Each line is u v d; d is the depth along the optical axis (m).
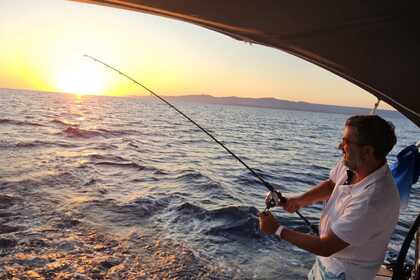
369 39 2.03
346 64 2.31
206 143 23.22
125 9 2.03
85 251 4.94
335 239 1.89
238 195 8.81
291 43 2.27
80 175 9.45
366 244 1.92
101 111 55.69
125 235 5.57
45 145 14.83
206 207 7.16
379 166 1.90
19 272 4.27
